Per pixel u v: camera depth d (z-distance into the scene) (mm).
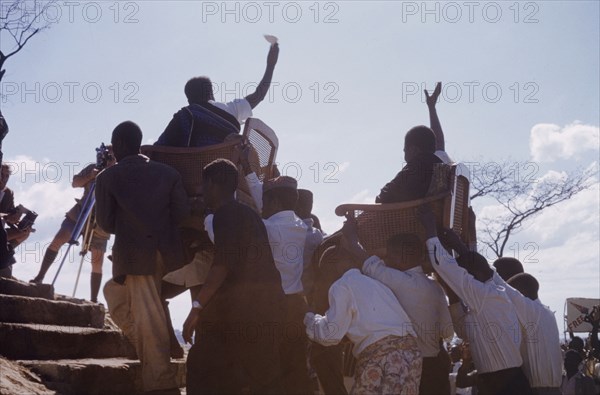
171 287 6797
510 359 6129
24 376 5961
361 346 5590
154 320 6191
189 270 6699
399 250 6020
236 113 7316
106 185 6238
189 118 6938
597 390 9688
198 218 6637
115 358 7293
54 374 6113
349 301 5605
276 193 6207
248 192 6777
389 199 6262
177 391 6277
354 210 6273
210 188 5773
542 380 6582
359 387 5535
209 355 5387
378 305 5590
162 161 6832
